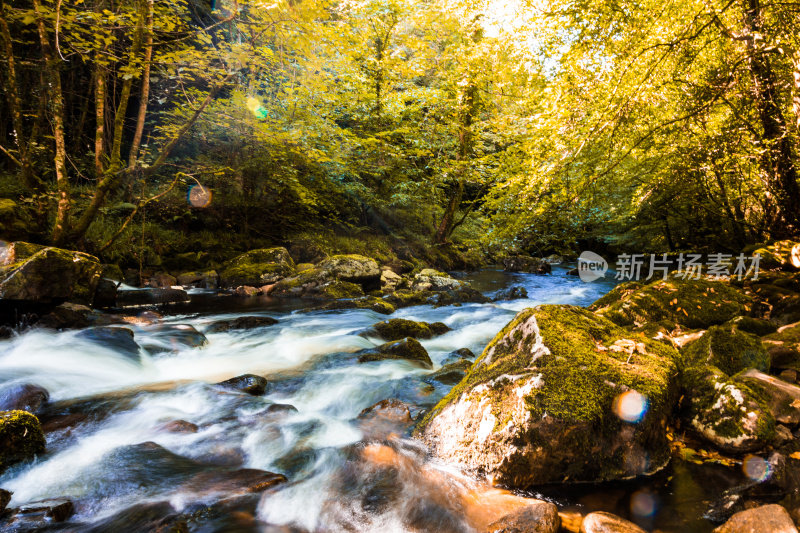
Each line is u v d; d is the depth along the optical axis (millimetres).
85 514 2453
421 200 16984
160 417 3703
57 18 5844
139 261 10133
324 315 8375
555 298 11398
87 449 3148
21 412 3066
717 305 5473
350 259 11844
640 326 5195
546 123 6562
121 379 4672
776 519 2076
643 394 2912
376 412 3840
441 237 17656
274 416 3754
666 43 5859
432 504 2562
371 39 14156
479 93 14117
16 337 5512
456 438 3029
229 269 11047
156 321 7062
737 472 2826
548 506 2355
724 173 8094
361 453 3139
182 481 2766
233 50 7500
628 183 8711
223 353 5809
